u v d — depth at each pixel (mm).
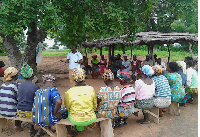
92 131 4621
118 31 7355
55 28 6281
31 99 3980
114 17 6949
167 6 12195
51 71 14180
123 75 4387
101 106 4078
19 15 5742
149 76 4828
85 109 3729
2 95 4164
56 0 6918
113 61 11414
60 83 9766
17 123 4551
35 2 6016
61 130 3986
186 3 11656
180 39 9625
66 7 7656
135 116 5453
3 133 4508
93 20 6992
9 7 5738
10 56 9219
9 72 4215
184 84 5840
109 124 4148
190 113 5586
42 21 6074
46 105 3760
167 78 5234
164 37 10008
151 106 4699
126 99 4270
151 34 11188
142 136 4340
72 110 3773
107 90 4094
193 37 9555
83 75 3936
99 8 7484
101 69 11203
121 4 7801
